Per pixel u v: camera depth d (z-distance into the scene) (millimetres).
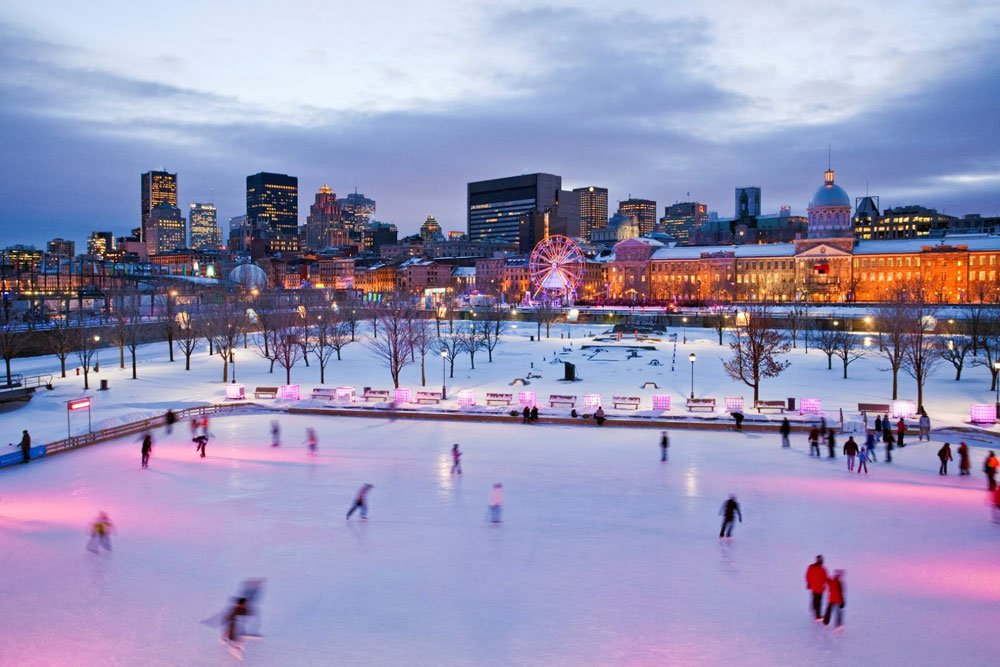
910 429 51031
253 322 133250
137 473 40562
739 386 73688
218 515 33250
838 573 22828
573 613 23766
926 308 113625
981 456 44219
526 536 30547
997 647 21625
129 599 24922
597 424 54406
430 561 27938
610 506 34469
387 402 62938
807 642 21938
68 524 32188
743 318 100625
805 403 56781
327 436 50625
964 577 26438
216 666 20656
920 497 35812
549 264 178250
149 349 110938
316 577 26500
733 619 23359
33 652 21562
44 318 123750
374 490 37062
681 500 35406
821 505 34594
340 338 108562
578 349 110375
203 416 56438
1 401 58719
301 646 21719
